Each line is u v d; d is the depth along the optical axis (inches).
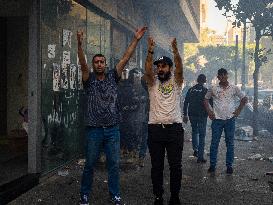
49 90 268.1
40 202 211.6
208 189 243.0
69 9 305.6
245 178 273.9
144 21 660.1
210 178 272.7
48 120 267.3
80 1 332.2
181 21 841.5
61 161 292.4
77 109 329.4
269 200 221.5
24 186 230.1
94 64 197.9
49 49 266.7
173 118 202.8
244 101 287.7
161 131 202.7
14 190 218.8
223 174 285.7
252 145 437.4
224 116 287.1
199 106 328.2
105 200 215.6
